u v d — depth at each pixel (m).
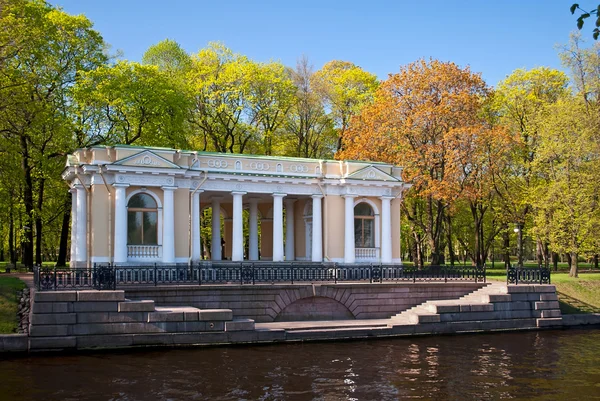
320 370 22.80
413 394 19.78
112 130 46.97
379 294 33.50
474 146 45.84
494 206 54.34
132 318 25.38
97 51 48.25
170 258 35.06
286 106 58.16
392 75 49.22
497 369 23.61
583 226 43.12
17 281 30.89
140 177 34.62
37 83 40.66
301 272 33.81
